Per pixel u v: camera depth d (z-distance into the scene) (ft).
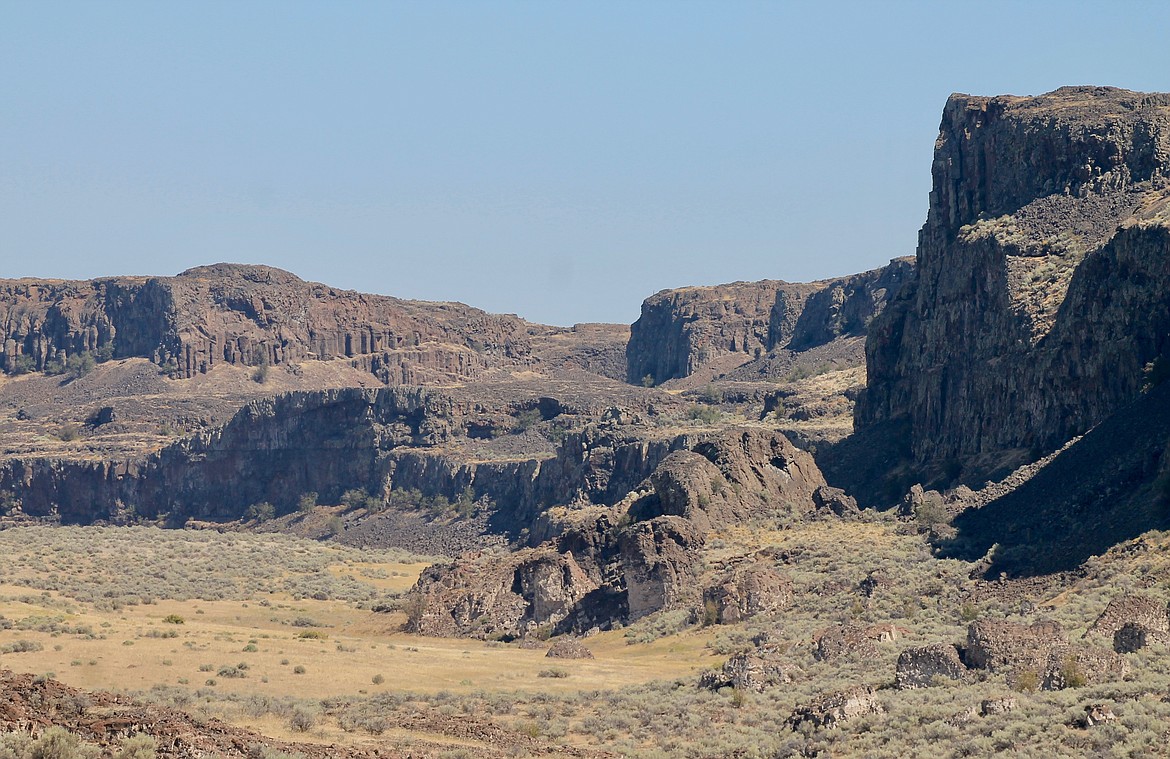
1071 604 521.65
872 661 488.44
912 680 442.09
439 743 404.57
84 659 521.24
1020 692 404.98
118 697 381.60
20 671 495.41
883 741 383.45
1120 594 518.37
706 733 420.77
